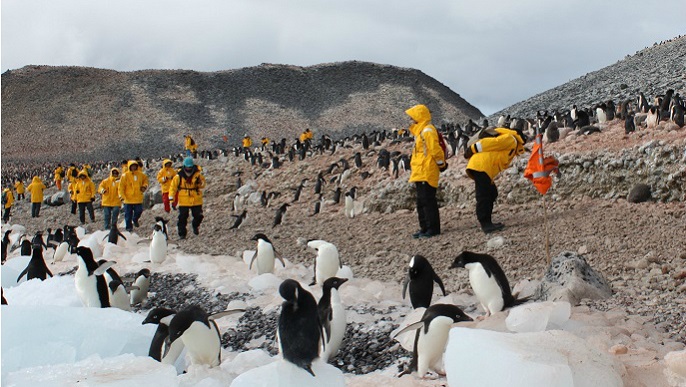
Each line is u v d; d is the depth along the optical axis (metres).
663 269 8.33
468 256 6.67
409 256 11.65
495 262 6.69
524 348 4.65
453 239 12.37
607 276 8.63
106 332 6.68
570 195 13.52
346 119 114.00
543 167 9.39
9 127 105.12
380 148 24.97
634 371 4.88
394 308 8.20
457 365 4.71
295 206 21.53
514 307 6.36
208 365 6.15
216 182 30.02
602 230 10.98
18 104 114.31
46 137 101.50
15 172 69.38
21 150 95.00
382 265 11.38
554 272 7.88
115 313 7.14
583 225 11.48
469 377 4.59
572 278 7.59
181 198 18.30
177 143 100.94
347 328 7.49
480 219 12.52
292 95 126.31
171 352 6.45
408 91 129.25
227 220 21.61
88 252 8.65
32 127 105.44
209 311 9.34
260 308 8.99
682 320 6.47
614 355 5.25
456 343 4.84
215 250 15.51
